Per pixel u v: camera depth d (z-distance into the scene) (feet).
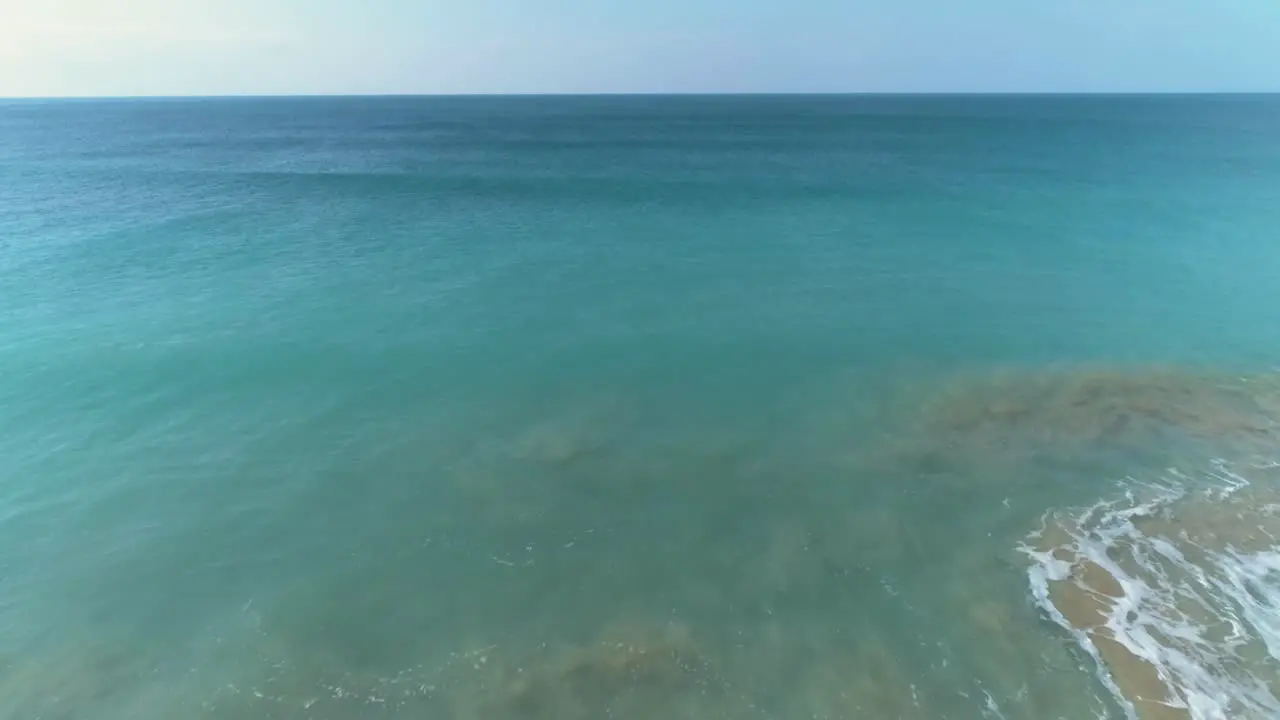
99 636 38.75
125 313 84.23
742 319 83.51
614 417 61.21
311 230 128.88
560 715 33.63
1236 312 83.61
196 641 38.40
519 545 45.52
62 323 80.69
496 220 138.21
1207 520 46.01
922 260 107.65
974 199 153.99
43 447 56.34
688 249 115.65
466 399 64.23
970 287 94.48
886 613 39.32
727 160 237.25
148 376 67.97
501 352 74.08
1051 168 198.70
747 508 49.01
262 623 39.52
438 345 75.82
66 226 130.31
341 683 35.63
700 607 40.22
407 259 109.29
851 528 46.68
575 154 263.29
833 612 39.55
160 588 42.11
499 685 35.35
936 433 58.13
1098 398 63.16
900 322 82.17
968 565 42.80
